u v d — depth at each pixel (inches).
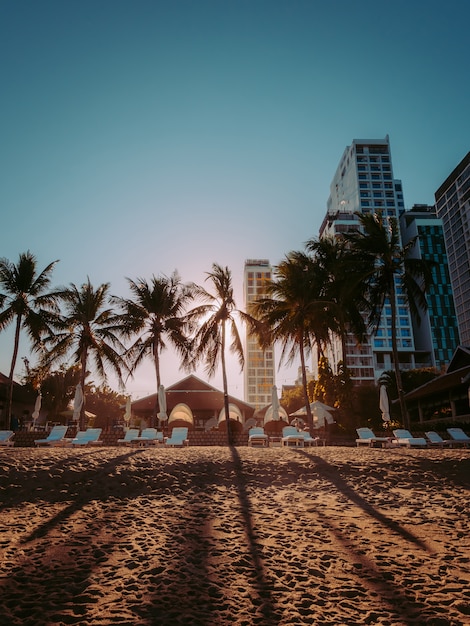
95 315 1232.2
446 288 4756.4
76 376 1807.3
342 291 1108.5
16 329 1143.0
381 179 5413.4
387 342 4495.6
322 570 246.7
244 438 941.2
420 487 434.3
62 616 189.2
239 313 1109.7
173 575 235.6
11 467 449.4
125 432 911.7
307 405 972.6
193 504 373.1
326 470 489.1
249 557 263.6
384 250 1071.0
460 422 1019.3
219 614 196.5
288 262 1144.8
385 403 899.4
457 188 4643.2
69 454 531.2
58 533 297.4
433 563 256.8
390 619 194.4
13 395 1480.1
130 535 296.8
